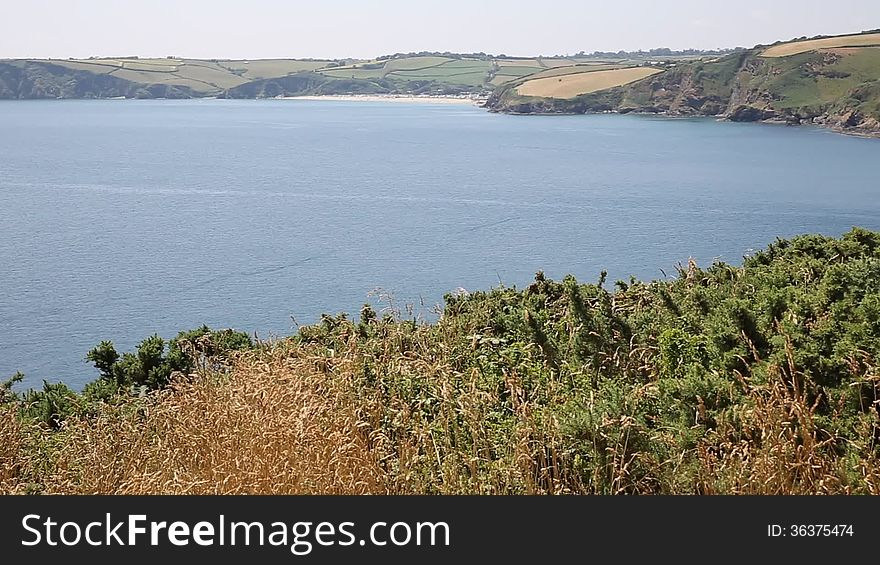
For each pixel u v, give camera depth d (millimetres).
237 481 6395
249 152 135750
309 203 77500
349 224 64688
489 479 6238
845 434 6145
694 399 6789
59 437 10047
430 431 6840
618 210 70500
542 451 6285
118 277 46375
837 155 117625
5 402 12758
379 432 7062
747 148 132000
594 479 6043
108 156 129375
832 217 64750
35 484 8242
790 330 7098
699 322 9141
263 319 36719
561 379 8203
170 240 58312
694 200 75688
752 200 74625
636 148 136250
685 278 12836
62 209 74500
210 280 45438
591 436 6188
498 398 7656
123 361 13234
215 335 12789
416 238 57906
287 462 6379
